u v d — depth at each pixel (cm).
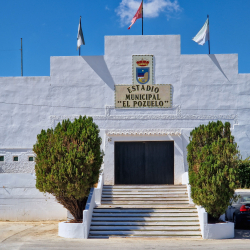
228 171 1589
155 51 2300
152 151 2262
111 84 2289
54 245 1391
